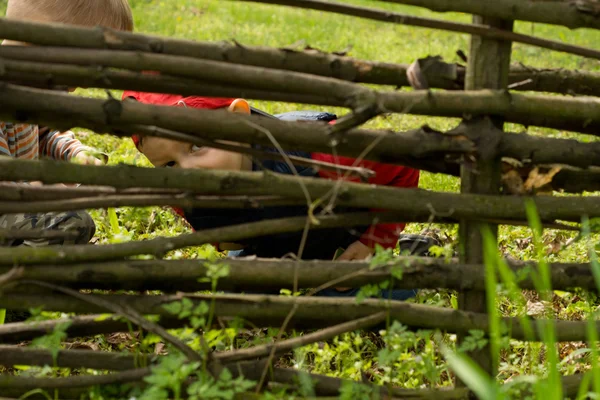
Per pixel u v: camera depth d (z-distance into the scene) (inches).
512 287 69.7
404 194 75.4
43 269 72.7
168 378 69.4
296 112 116.5
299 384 77.8
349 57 78.3
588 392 79.7
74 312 75.7
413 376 91.5
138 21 339.3
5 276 71.1
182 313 71.7
